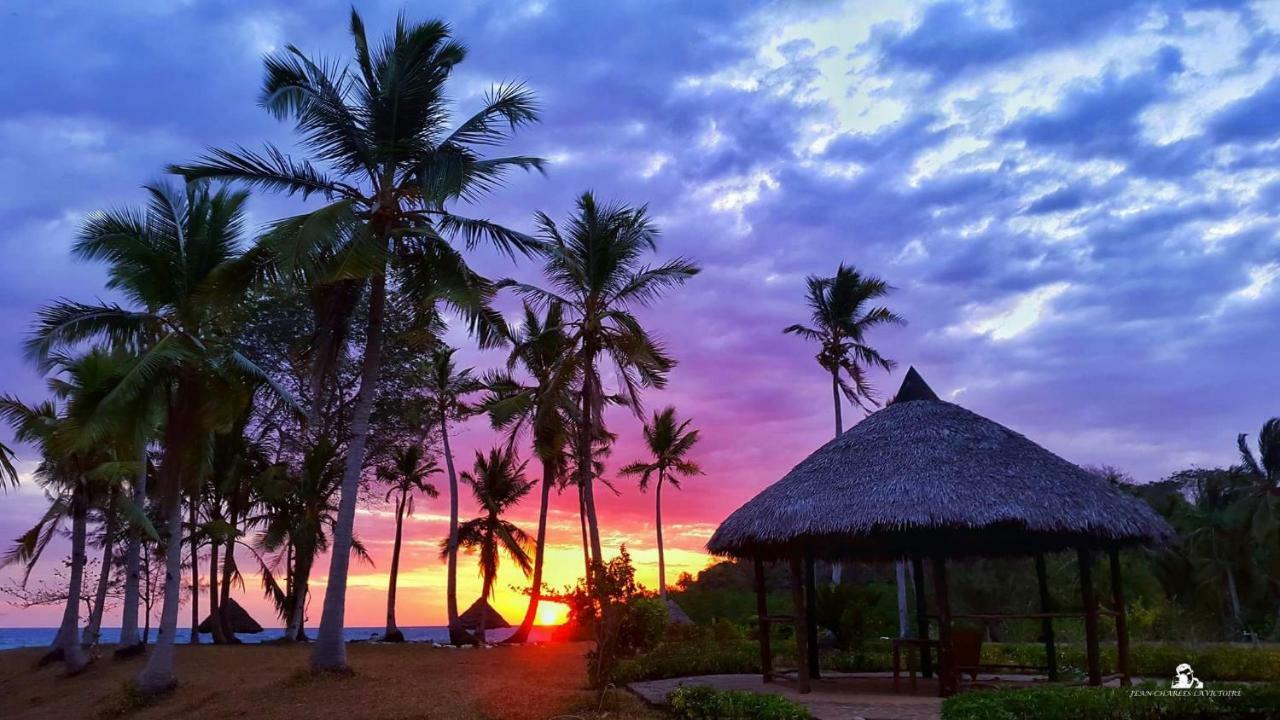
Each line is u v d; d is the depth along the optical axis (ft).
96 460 83.46
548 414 88.02
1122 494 47.93
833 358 115.44
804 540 46.93
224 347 63.21
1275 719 35.37
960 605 130.31
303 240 53.06
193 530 102.99
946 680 43.24
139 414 62.08
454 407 112.27
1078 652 61.26
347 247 55.52
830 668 62.39
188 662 77.20
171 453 61.26
